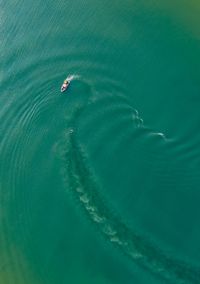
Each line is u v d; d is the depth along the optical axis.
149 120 64.12
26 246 58.75
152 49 71.19
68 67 71.25
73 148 63.78
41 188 62.28
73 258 56.59
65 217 59.53
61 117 66.75
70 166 62.69
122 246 55.91
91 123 65.44
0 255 58.59
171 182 58.84
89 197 60.03
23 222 60.50
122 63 70.19
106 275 54.50
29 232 59.69
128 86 67.81
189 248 54.44
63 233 58.50
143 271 53.91
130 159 61.31
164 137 62.00
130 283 53.62
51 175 62.84
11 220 60.94
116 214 58.06
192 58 69.31
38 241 58.78
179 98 65.56
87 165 62.16
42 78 71.25
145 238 55.84
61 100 68.19
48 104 68.44
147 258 54.59
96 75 69.56
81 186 61.03
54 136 65.56
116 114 65.69
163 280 53.06
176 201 57.56
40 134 66.25
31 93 70.19
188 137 61.69
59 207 60.44
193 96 65.44
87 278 54.88
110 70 69.62
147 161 60.66
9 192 62.91
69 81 68.75
